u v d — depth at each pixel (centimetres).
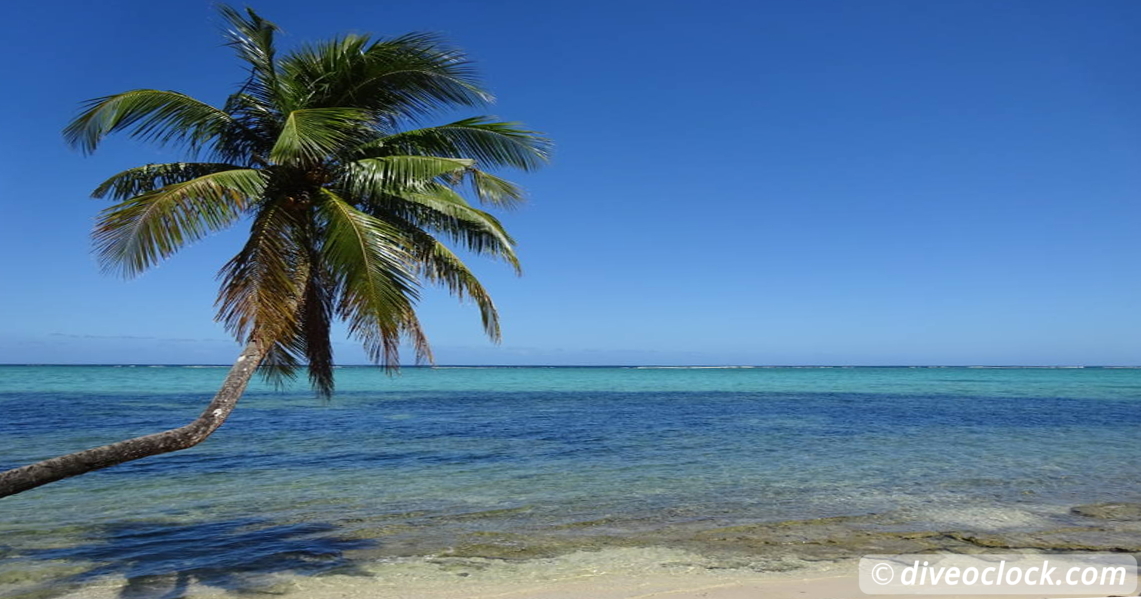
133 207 701
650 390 7488
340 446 2244
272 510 1279
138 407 3922
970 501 1362
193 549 1012
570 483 1564
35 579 865
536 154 966
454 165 821
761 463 1883
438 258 950
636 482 1580
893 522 1188
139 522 1180
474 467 1803
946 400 5406
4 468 1705
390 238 817
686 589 818
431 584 846
